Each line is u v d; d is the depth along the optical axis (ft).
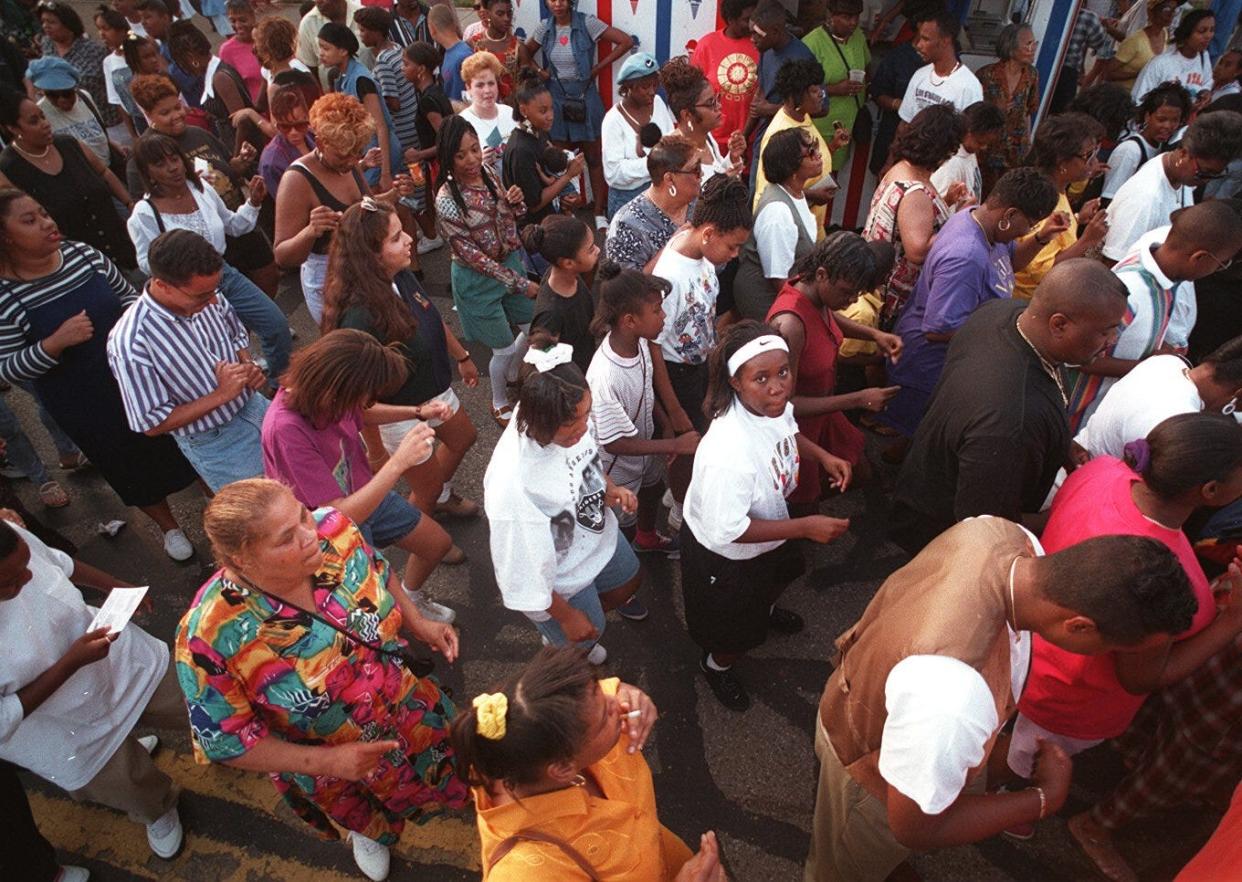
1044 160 13.30
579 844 5.00
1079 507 7.65
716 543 8.80
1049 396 8.60
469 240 14.05
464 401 17.47
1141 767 8.45
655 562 13.33
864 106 21.12
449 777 8.39
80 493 15.11
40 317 10.82
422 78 21.66
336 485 8.87
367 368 8.12
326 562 6.88
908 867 8.66
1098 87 16.96
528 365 8.18
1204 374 8.71
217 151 16.96
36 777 10.54
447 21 22.57
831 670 11.51
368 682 7.18
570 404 7.70
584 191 24.17
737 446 8.29
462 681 11.55
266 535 5.95
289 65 20.65
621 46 21.27
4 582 6.83
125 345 9.86
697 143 15.47
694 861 5.59
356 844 9.14
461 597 12.86
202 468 11.20
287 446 8.46
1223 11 23.73
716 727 10.77
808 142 12.80
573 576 9.05
